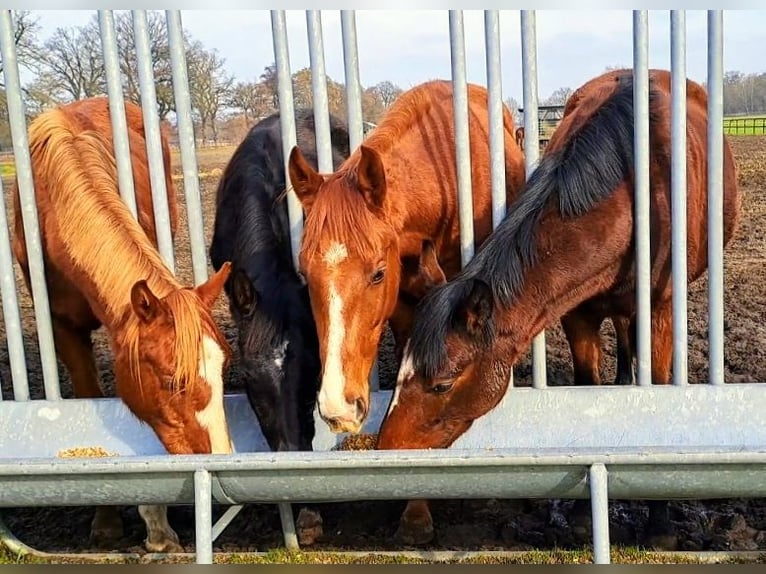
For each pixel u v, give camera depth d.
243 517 2.93
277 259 2.73
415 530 2.65
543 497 1.86
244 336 2.49
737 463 1.74
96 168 2.78
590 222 2.54
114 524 2.80
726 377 3.98
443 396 2.35
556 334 5.01
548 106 14.26
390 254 2.48
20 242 3.25
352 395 2.29
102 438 2.71
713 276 2.61
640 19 2.45
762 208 8.84
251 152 3.25
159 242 2.95
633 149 2.60
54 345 3.14
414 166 2.92
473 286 2.24
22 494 1.92
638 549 2.55
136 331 2.30
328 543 2.69
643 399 2.59
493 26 2.65
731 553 2.47
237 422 2.76
